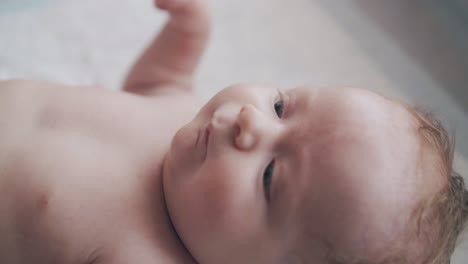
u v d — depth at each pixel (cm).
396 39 71
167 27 50
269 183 38
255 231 38
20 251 40
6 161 40
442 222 39
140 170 42
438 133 42
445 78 68
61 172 40
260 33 66
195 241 40
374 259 38
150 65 50
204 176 39
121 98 45
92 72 59
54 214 40
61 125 42
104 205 40
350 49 68
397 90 65
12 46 58
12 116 42
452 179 41
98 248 40
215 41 64
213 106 40
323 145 38
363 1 74
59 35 60
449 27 73
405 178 38
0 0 60
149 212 41
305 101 40
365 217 37
